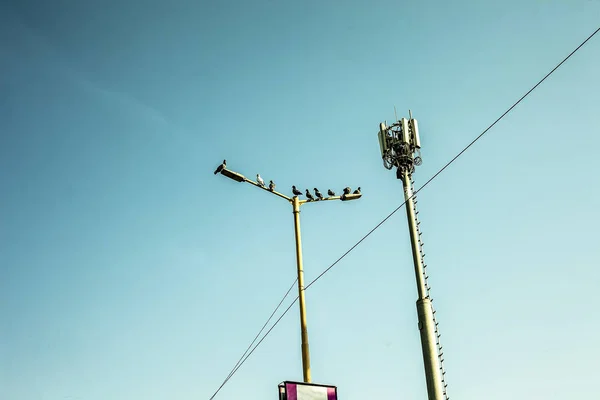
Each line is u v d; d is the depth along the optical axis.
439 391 13.91
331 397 17.59
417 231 15.99
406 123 17.42
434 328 14.72
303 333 20.31
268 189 22.59
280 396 16.81
